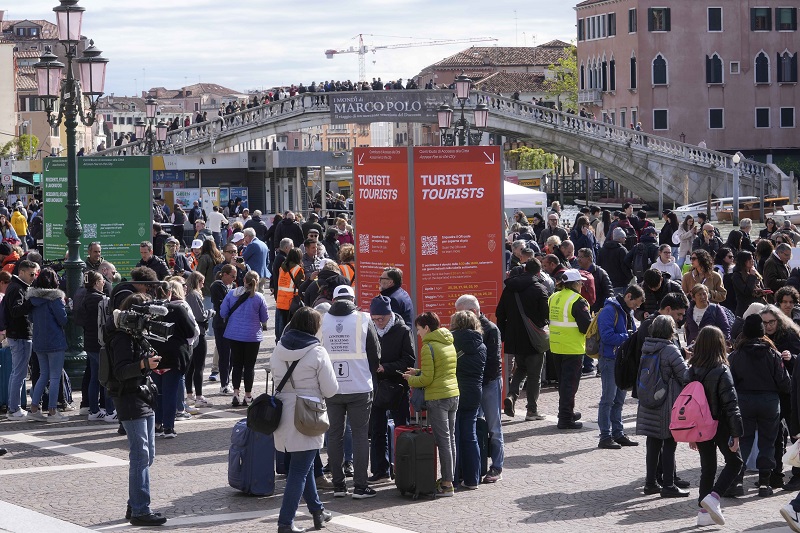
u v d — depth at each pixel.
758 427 15.39
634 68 109.44
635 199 108.31
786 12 109.81
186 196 63.81
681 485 15.55
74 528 12.98
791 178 94.00
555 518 14.10
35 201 59.31
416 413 17.23
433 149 18.94
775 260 24.59
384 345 15.82
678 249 39.12
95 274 20.38
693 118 109.19
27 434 19.27
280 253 26.94
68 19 23.81
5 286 21.22
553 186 122.31
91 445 18.36
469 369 15.59
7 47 132.88
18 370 20.45
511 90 161.50
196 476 16.33
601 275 24.30
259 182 65.50
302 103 82.69
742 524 13.86
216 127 80.88
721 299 21.91
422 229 19.00
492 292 19.61
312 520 14.04
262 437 15.09
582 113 98.69
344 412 15.16
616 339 17.97
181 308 18.72
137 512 13.65
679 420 14.02
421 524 13.82
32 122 143.12
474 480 15.70
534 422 20.36
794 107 110.31
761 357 15.26
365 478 15.10
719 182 96.06
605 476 16.38
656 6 108.25
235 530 13.48
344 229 36.25
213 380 24.66
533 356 20.20
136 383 13.51
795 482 15.64
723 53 109.06
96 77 24.50
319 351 13.18
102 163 28.98
